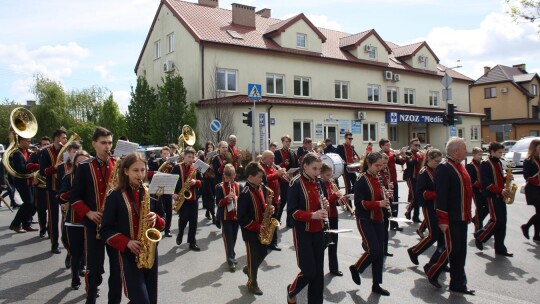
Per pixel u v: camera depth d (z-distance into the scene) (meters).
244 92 25.28
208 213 11.20
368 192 5.58
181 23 25.77
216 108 22.62
